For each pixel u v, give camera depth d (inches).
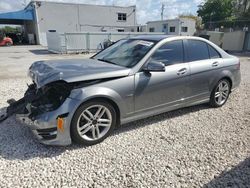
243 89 257.4
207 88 179.5
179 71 156.3
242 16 1594.5
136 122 160.1
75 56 677.9
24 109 126.3
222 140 138.0
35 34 1366.9
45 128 115.5
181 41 164.2
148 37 167.3
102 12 1481.3
